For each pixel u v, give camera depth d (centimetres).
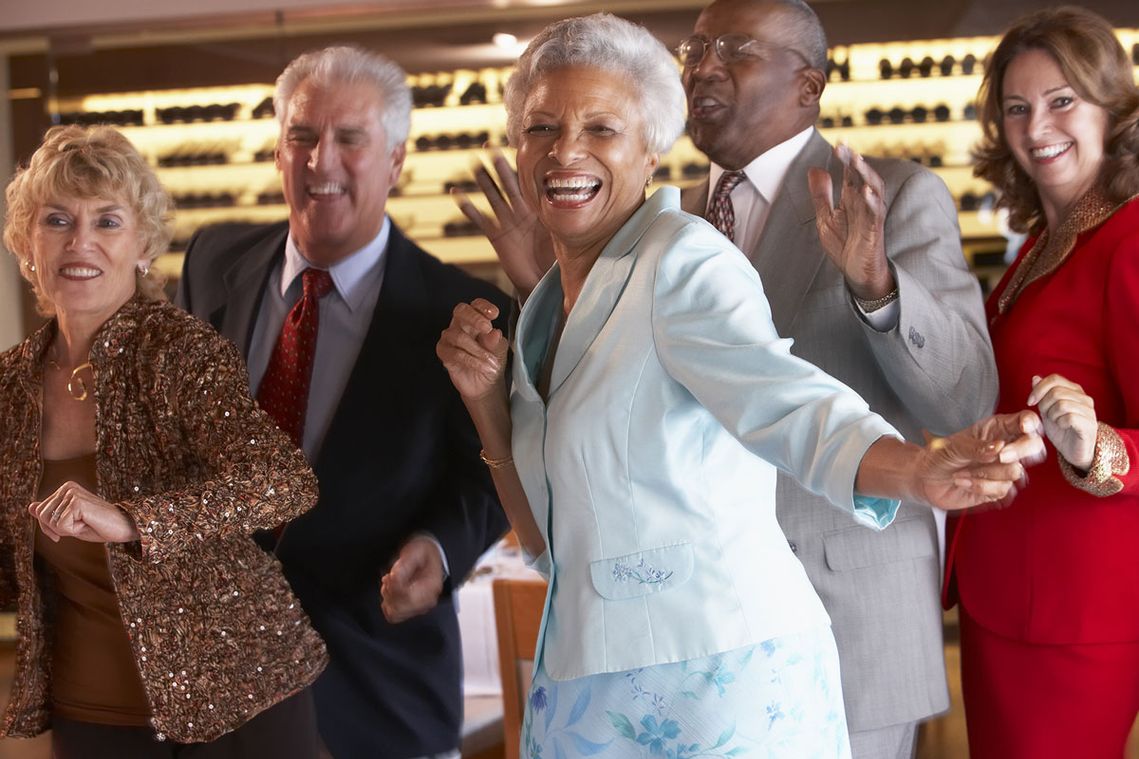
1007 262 582
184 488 205
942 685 245
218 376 208
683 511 159
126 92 610
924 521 246
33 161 218
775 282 245
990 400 227
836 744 164
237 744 213
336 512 265
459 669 273
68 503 186
